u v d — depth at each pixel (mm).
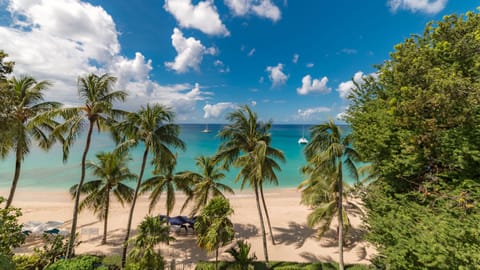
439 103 9695
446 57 12344
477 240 7625
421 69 11242
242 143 15070
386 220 10445
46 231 16469
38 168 43281
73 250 14922
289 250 16938
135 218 22703
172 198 17672
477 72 11219
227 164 15383
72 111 13000
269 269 14016
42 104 15023
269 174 15164
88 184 16562
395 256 9250
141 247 11203
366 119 13812
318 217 16750
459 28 12617
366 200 13625
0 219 9703
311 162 13500
